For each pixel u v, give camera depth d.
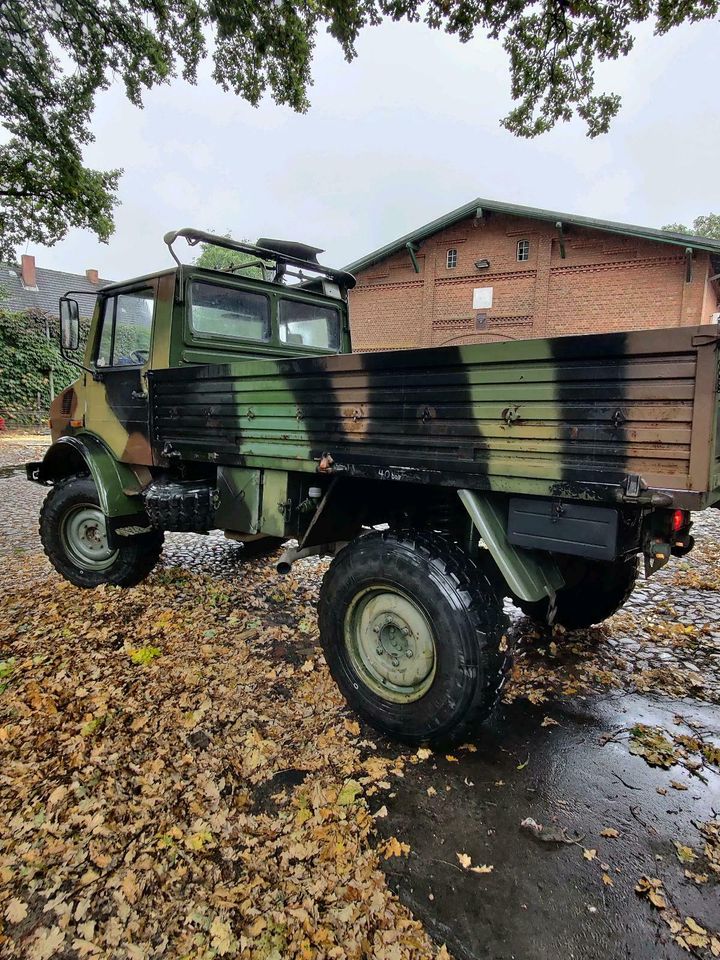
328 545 3.06
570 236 13.05
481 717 2.07
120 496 3.69
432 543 2.17
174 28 7.47
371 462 2.21
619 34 5.60
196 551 5.16
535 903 1.56
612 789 2.03
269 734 2.34
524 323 13.80
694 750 2.25
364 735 2.35
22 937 1.46
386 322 15.78
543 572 2.06
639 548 1.85
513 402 1.79
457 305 14.68
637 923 1.50
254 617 3.59
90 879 1.63
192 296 3.43
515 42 5.95
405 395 2.07
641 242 12.27
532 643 3.22
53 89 9.27
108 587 4.00
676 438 1.48
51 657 3.00
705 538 5.44
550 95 6.25
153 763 2.13
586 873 1.66
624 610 3.70
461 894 1.59
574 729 2.40
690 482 1.46
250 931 1.47
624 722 2.46
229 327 3.71
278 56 6.71
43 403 16.78
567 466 1.69
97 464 3.71
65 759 2.17
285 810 1.91
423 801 1.96
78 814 1.88
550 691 2.71
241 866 1.68
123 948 1.43
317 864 1.68
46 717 2.45
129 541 3.88
